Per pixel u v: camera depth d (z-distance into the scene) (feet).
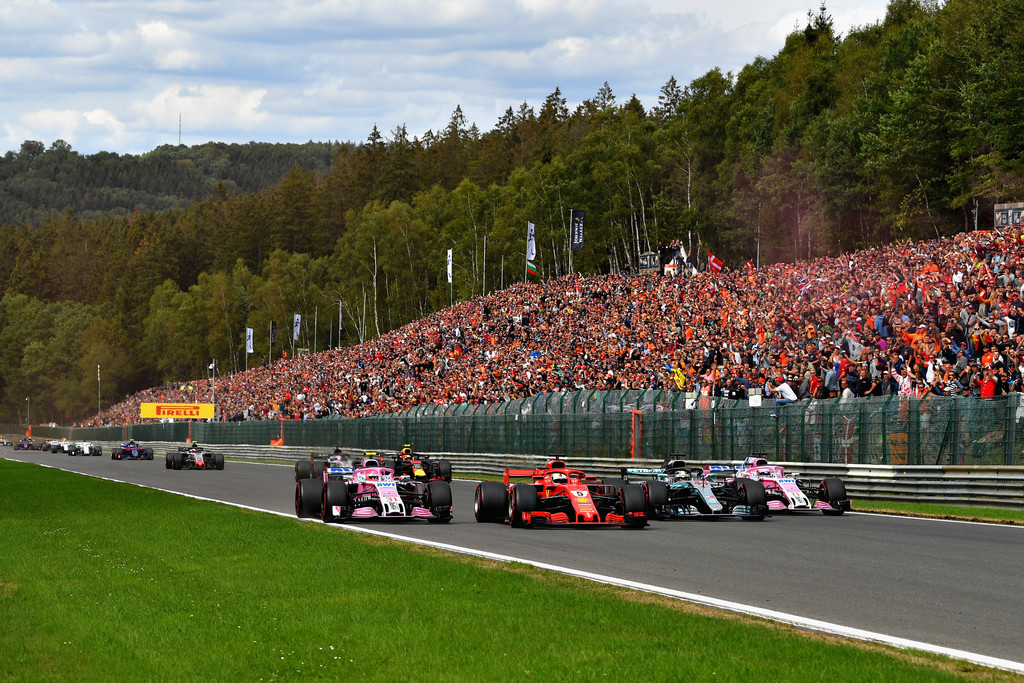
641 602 49.80
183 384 560.20
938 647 40.04
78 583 59.52
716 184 411.75
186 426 391.24
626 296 244.01
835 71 386.93
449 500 92.68
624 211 394.52
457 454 195.42
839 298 171.63
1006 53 239.71
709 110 476.13
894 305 155.43
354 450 242.78
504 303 299.58
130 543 79.30
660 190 421.18
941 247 174.19
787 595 52.54
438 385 265.34
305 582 57.41
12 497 144.66
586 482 92.84
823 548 72.13
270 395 400.88
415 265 538.06
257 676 37.06
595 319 239.30
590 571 61.21
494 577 57.88
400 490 99.09
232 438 347.97
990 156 225.97
